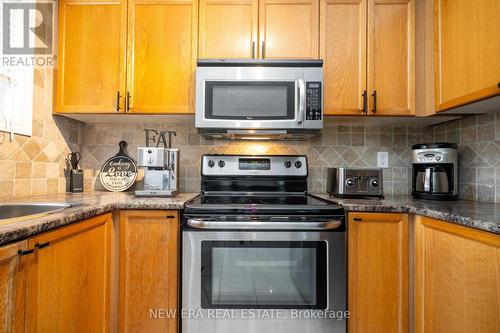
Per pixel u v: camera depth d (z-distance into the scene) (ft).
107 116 5.57
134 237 4.26
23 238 2.66
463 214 3.32
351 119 5.57
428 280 3.84
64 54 5.22
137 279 4.23
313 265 4.16
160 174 5.21
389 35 5.13
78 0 5.20
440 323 3.60
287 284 4.17
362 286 4.18
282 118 4.91
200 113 4.90
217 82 4.92
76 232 3.41
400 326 4.14
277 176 5.75
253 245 4.15
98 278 3.90
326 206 4.21
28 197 4.72
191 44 5.15
